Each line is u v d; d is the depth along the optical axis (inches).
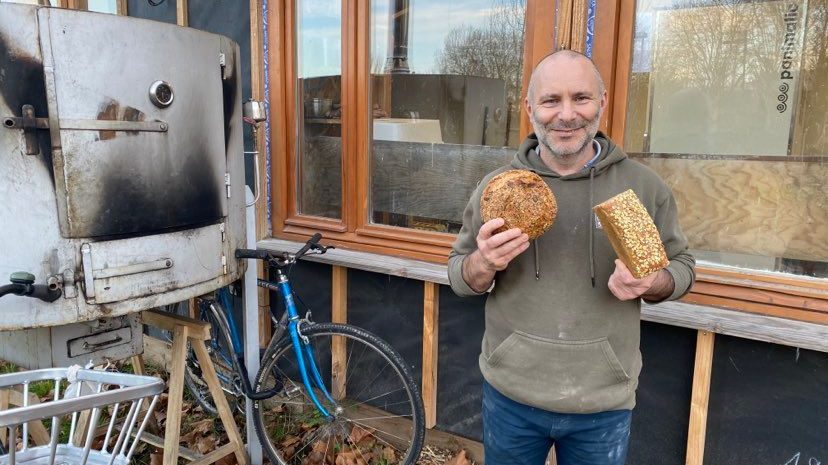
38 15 62.4
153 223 72.9
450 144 104.4
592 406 56.9
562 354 56.7
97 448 102.8
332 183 117.3
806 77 79.5
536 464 65.2
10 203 65.5
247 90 125.0
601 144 59.9
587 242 56.2
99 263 68.6
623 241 49.2
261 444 102.3
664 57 85.3
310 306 120.0
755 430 80.1
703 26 83.7
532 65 90.7
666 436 86.5
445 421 108.0
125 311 71.6
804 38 79.2
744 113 83.2
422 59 106.4
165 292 75.4
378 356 113.3
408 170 109.1
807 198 79.5
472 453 104.7
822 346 70.6
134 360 115.0
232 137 86.9
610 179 57.1
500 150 99.7
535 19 89.1
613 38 83.2
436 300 103.3
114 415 64.1
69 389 64.1
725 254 85.0
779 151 81.5
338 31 111.2
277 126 118.8
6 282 67.0
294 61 117.2
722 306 80.0
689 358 83.4
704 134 85.2
